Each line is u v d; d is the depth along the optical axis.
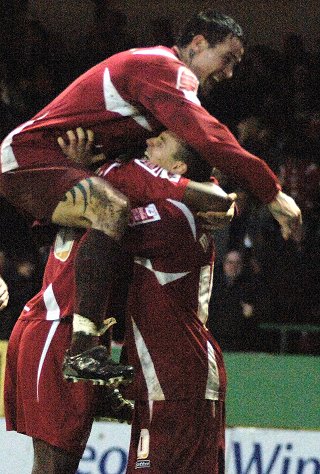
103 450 14.45
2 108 21.44
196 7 26.55
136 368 9.73
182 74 9.16
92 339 9.07
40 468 9.90
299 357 14.75
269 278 19.52
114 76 9.25
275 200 9.10
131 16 26.30
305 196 21.12
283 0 26.69
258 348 18.36
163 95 9.03
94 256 9.03
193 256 9.66
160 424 9.66
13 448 14.58
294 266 19.66
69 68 24.02
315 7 26.69
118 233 9.09
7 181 9.38
